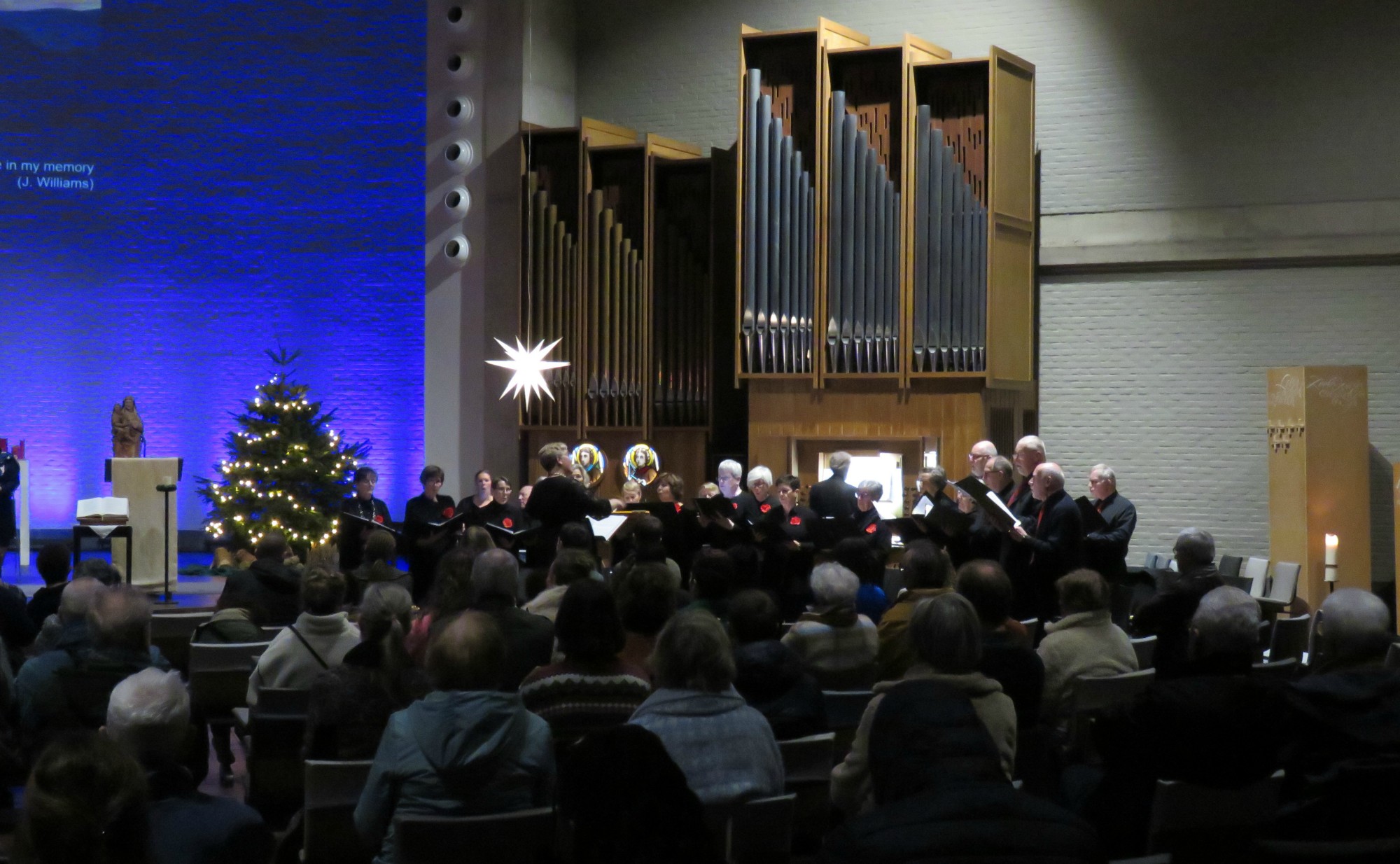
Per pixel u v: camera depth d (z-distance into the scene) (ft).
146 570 40.16
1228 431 38.96
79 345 52.21
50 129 51.96
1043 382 40.65
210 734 23.82
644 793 6.89
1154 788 11.52
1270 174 38.32
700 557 17.94
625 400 41.63
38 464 52.29
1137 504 39.70
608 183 42.34
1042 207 40.37
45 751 6.69
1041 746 14.51
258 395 47.96
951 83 37.65
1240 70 38.60
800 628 16.51
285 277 51.13
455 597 16.88
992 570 15.12
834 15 42.42
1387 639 12.50
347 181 50.67
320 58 50.70
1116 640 16.16
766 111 38.58
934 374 37.04
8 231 52.21
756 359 38.93
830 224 38.06
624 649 14.83
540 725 11.26
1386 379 37.58
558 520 24.94
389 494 50.21
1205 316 39.24
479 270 44.01
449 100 44.21
